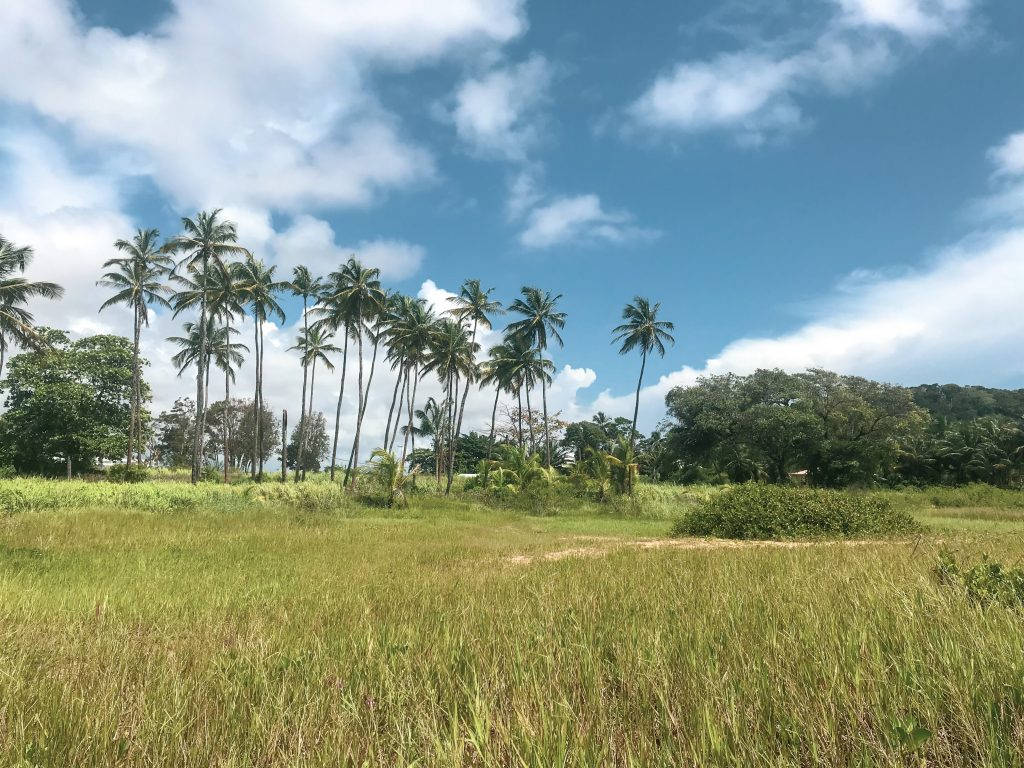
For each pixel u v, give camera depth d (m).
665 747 2.23
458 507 33.97
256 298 47.72
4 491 20.12
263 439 76.31
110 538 12.95
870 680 2.72
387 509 30.58
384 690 3.07
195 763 2.37
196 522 18.36
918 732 2.13
